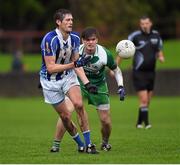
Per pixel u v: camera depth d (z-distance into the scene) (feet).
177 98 269.85
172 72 274.36
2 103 264.52
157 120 185.47
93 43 100.58
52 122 186.91
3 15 461.37
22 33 382.42
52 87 99.09
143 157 94.99
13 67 304.50
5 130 158.40
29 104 257.34
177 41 387.96
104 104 104.17
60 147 110.63
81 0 402.52
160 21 399.24
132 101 258.57
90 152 100.27
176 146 110.83
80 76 98.22
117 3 404.98
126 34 398.83
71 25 97.71
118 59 134.92
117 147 110.22
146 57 156.66
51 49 97.50
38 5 459.73
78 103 98.17
